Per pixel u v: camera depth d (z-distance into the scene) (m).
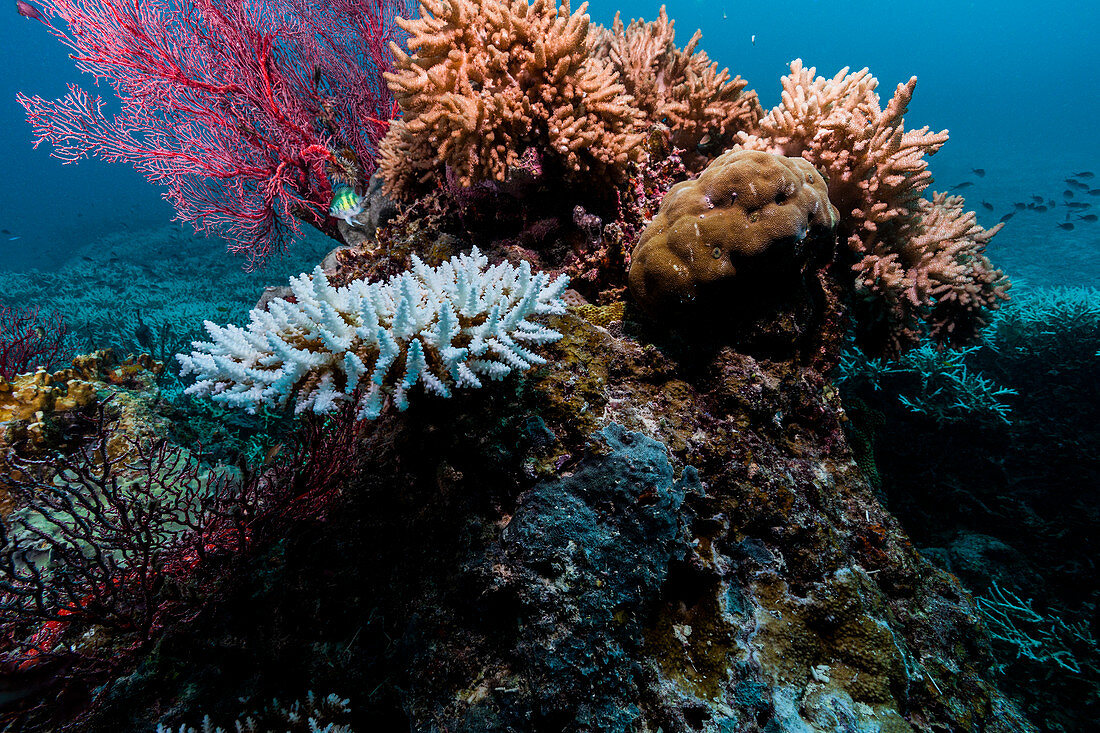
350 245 5.34
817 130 3.31
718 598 2.07
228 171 4.93
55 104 4.45
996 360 6.15
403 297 1.79
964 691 2.24
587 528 1.88
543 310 2.07
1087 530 4.58
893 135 3.08
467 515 2.02
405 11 5.53
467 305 1.94
